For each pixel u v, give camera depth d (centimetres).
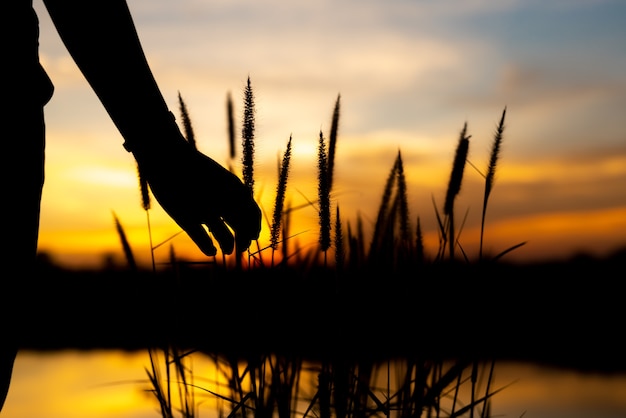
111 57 130
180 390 182
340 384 166
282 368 173
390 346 186
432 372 181
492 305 177
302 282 187
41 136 124
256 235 142
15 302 121
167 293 184
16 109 118
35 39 124
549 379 389
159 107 135
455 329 178
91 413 300
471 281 179
